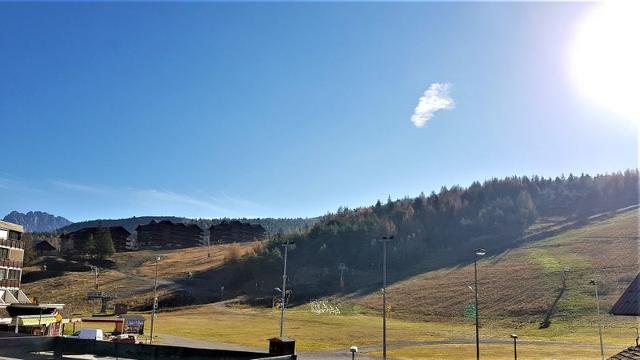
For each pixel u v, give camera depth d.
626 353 21.88
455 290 154.88
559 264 159.00
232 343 85.19
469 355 72.75
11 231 82.44
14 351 33.88
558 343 87.50
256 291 191.88
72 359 32.78
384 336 66.19
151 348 32.59
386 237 70.44
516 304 131.50
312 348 83.19
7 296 78.81
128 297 171.75
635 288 21.69
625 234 177.75
